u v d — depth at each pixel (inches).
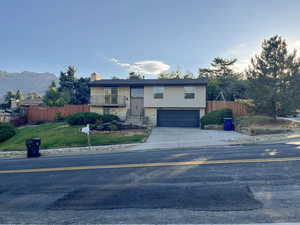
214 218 127.5
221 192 169.0
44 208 154.2
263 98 541.6
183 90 831.1
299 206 139.6
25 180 231.0
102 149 445.1
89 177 228.5
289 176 201.8
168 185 190.7
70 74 1632.6
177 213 136.5
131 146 450.9
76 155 397.4
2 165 330.6
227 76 1461.6
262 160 266.4
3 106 1299.2
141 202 156.3
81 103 1493.6
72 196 175.2
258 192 165.8
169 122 848.3
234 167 240.1
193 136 537.3
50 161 343.3
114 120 753.6
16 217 141.3
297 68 508.1
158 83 831.7
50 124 859.4
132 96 884.0
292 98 510.0
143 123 788.0
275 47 540.7
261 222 120.3
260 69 557.6
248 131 516.1
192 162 272.4
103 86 884.0
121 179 214.8
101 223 127.0
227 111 689.6
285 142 406.6
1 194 188.2
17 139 597.6
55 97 1381.6
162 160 292.5
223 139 474.3
